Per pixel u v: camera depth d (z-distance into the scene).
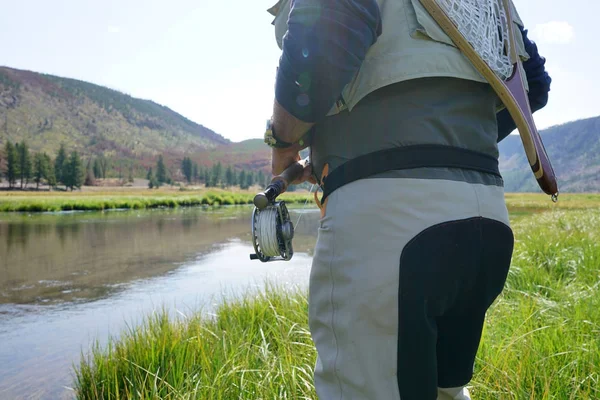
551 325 2.81
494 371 2.16
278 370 2.51
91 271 9.21
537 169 1.25
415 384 1.05
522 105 1.23
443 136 1.07
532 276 4.89
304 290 5.08
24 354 4.36
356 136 1.11
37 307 6.32
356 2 0.99
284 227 1.42
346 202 1.10
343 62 0.99
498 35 1.26
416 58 1.04
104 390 3.09
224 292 6.81
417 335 1.04
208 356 3.02
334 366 1.10
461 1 1.14
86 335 5.02
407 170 1.05
